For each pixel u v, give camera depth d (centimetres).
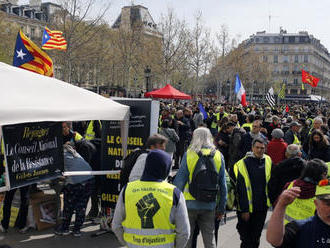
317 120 892
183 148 1145
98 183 647
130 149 570
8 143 442
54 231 585
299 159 465
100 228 580
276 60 10506
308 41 10256
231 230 621
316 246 215
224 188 431
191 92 7431
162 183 300
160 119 1235
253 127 733
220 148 838
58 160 509
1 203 584
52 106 471
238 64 6303
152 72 4819
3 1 6066
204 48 4559
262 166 468
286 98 9706
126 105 578
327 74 13250
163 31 4006
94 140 714
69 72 2647
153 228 290
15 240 539
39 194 605
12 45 4203
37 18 6600
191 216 425
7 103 429
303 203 373
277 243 216
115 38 4631
